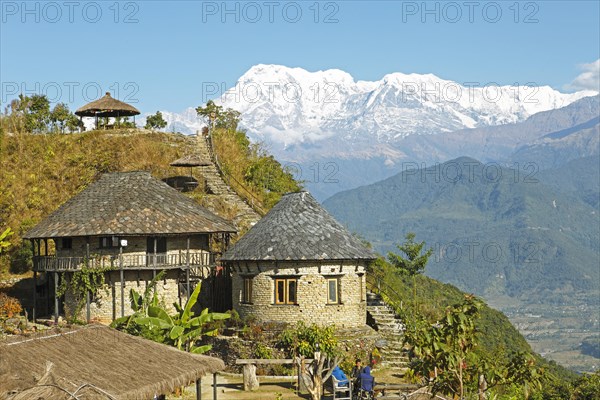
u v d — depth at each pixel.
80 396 23.12
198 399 32.16
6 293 55.50
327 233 47.56
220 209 66.31
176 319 43.22
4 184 67.44
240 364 42.81
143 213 51.28
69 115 82.25
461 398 27.25
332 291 47.03
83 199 52.84
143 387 26.22
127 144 75.75
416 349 27.36
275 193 74.19
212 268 53.88
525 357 27.89
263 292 46.69
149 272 51.31
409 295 63.78
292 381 40.88
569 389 48.66
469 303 27.94
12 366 24.19
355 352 44.69
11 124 76.94
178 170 73.19
